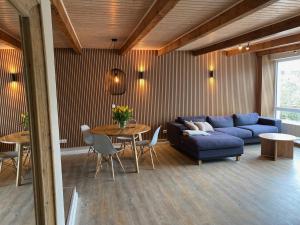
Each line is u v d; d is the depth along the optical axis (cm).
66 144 625
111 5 316
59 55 609
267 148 550
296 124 676
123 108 497
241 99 753
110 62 640
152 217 306
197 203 340
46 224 191
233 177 433
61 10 302
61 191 240
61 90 615
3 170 477
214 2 313
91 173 464
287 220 295
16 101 581
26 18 174
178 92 693
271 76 758
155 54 668
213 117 687
